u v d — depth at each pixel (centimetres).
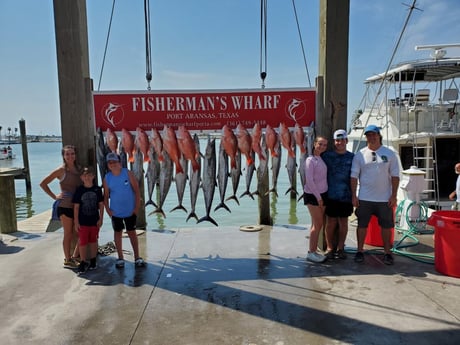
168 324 311
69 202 445
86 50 478
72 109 463
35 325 313
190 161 462
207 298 358
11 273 434
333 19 472
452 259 399
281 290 373
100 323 315
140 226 696
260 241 552
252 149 478
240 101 481
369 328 298
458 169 629
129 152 474
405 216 609
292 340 283
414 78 955
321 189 448
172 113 477
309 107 486
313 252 457
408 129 952
